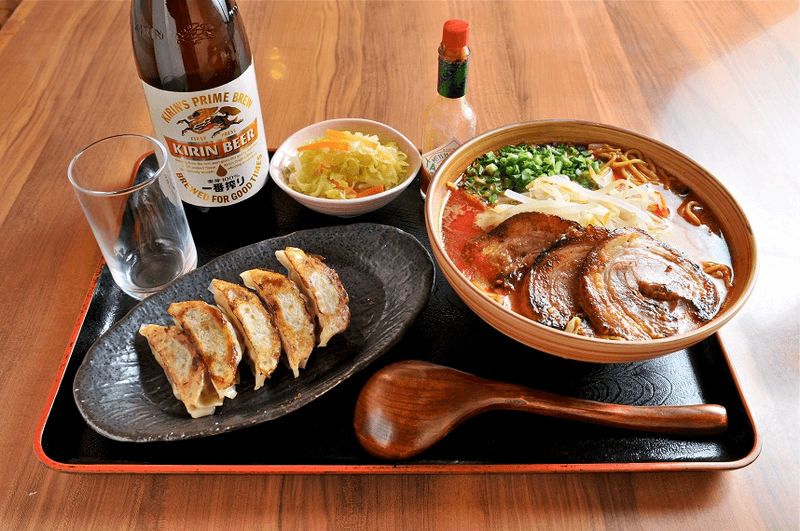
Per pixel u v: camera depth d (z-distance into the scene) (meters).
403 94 0.75
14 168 0.68
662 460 0.46
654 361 0.52
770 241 0.62
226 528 0.45
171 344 0.49
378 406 0.46
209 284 0.55
